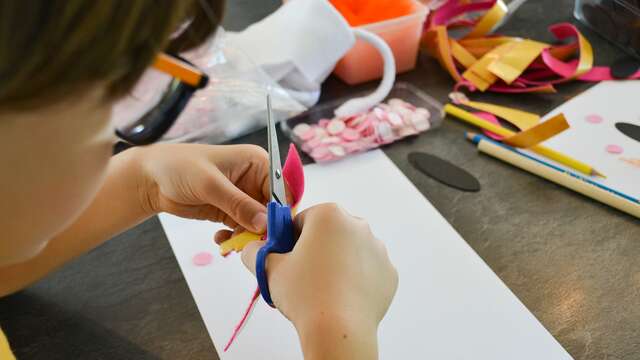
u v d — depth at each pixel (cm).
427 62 89
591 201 65
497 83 82
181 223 63
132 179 57
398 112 77
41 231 33
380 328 53
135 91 31
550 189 67
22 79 24
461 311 54
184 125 71
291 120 77
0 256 34
